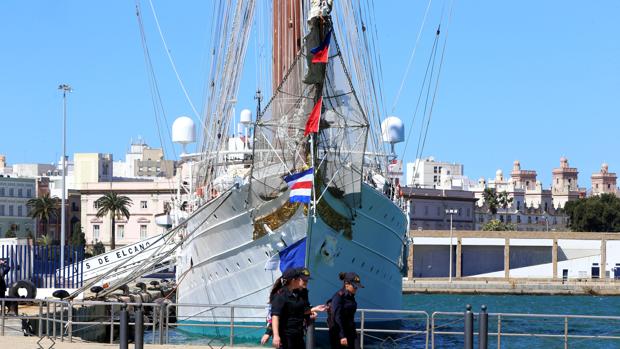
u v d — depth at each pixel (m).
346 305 29.80
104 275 58.56
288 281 27.22
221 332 53.47
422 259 185.25
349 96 49.47
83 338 55.31
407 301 141.50
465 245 184.25
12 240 77.88
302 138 49.09
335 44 48.78
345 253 51.53
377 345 54.69
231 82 59.22
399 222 56.62
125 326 33.88
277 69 55.03
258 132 49.91
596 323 79.44
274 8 55.28
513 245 183.50
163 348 40.44
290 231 49.59
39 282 69.38
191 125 61.28
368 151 57.62
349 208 50.69
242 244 51.53
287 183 48.50
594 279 175.00
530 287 167.12
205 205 53.16
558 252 184.38
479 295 164.75
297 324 27.06
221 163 57.22
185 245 59.16
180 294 59.62
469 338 31.89
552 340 65.06
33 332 47.91
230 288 53.03
